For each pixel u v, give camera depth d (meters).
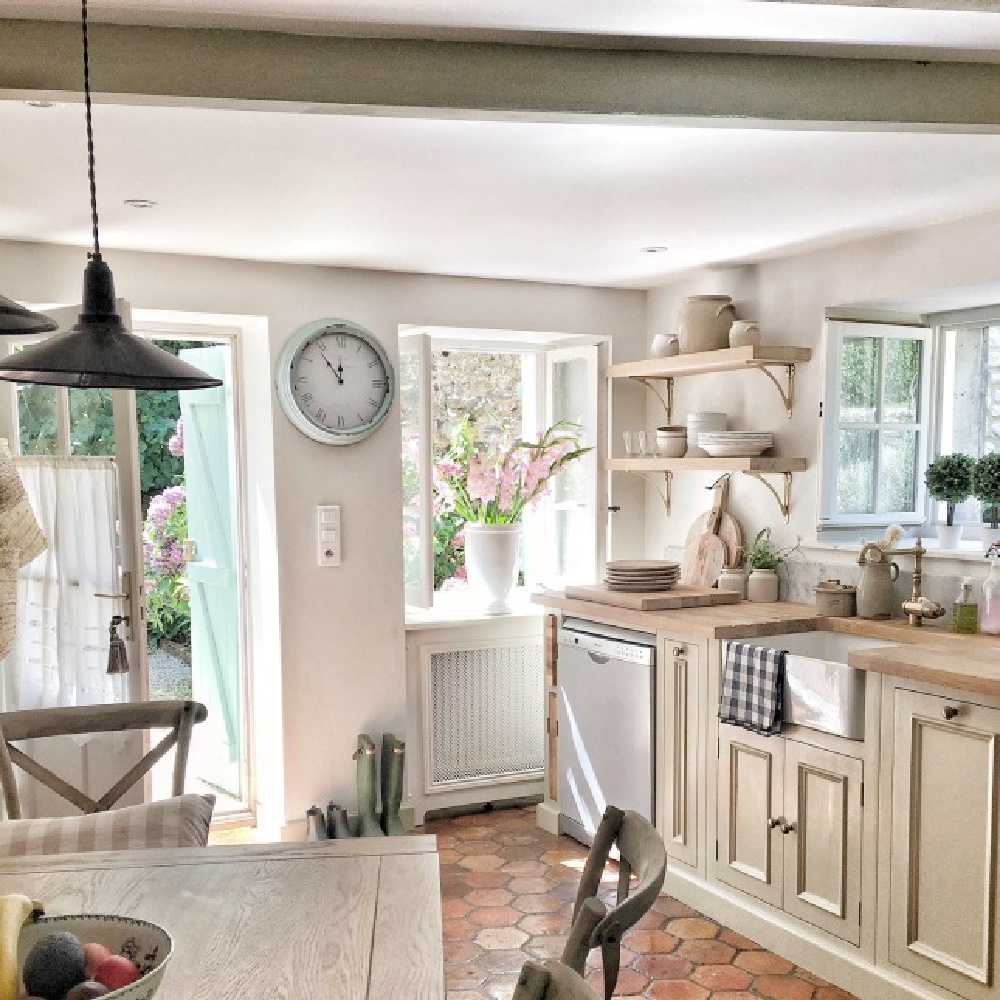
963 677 2.55
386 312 4.21
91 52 1.92
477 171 2.73
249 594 4.37
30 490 3.54
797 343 3.96
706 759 3.46
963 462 3.54
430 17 1.90
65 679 3.55
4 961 1.21
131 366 1.56
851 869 2.93
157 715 2.58
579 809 4.12
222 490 4.56
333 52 1.99
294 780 4.09
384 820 4.09
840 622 3.57
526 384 5.09
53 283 3.61
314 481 4.08
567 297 4.61
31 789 3.49
